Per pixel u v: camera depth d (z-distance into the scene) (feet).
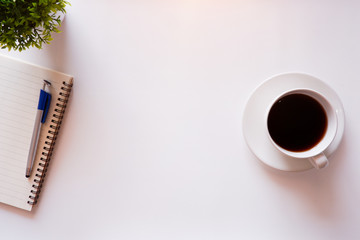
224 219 1.87
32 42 1.72
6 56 1.87
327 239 1.84
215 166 1.88
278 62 1.87
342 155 1.85
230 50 1.88
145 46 1.91
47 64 1.91
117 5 1.92
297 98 1.73
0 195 1.90
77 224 1.92
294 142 1.76
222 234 1.87
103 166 1.92
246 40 1.88
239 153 1.87
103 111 1.92
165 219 1.89
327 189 1.85
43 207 1.92
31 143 1.87
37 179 1.90
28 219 1.92
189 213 1.89
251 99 1.79
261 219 1.86
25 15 1.65
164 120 1.90
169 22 1.90
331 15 1.87
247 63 1.88
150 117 1.90
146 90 1.90
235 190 1.87
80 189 1.92
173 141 1.89
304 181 1.86
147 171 1.90
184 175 1.89
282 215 1.86
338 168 1.85
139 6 1.91
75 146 1.92
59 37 1.91
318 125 1.73
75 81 1.91
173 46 1.90
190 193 1.89
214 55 1.89
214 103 1.88
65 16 1.91
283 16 1.88
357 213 1.84
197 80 1.89
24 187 1.90
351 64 1.86
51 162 1.92
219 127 1.88
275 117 1.76
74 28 1.92
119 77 1.91
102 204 1.92
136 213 1.90
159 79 1.90
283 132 1.76
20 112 1.89
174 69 1.90
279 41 1.87
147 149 1.90
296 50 1.87
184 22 1.90
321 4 1.87
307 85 1.77
